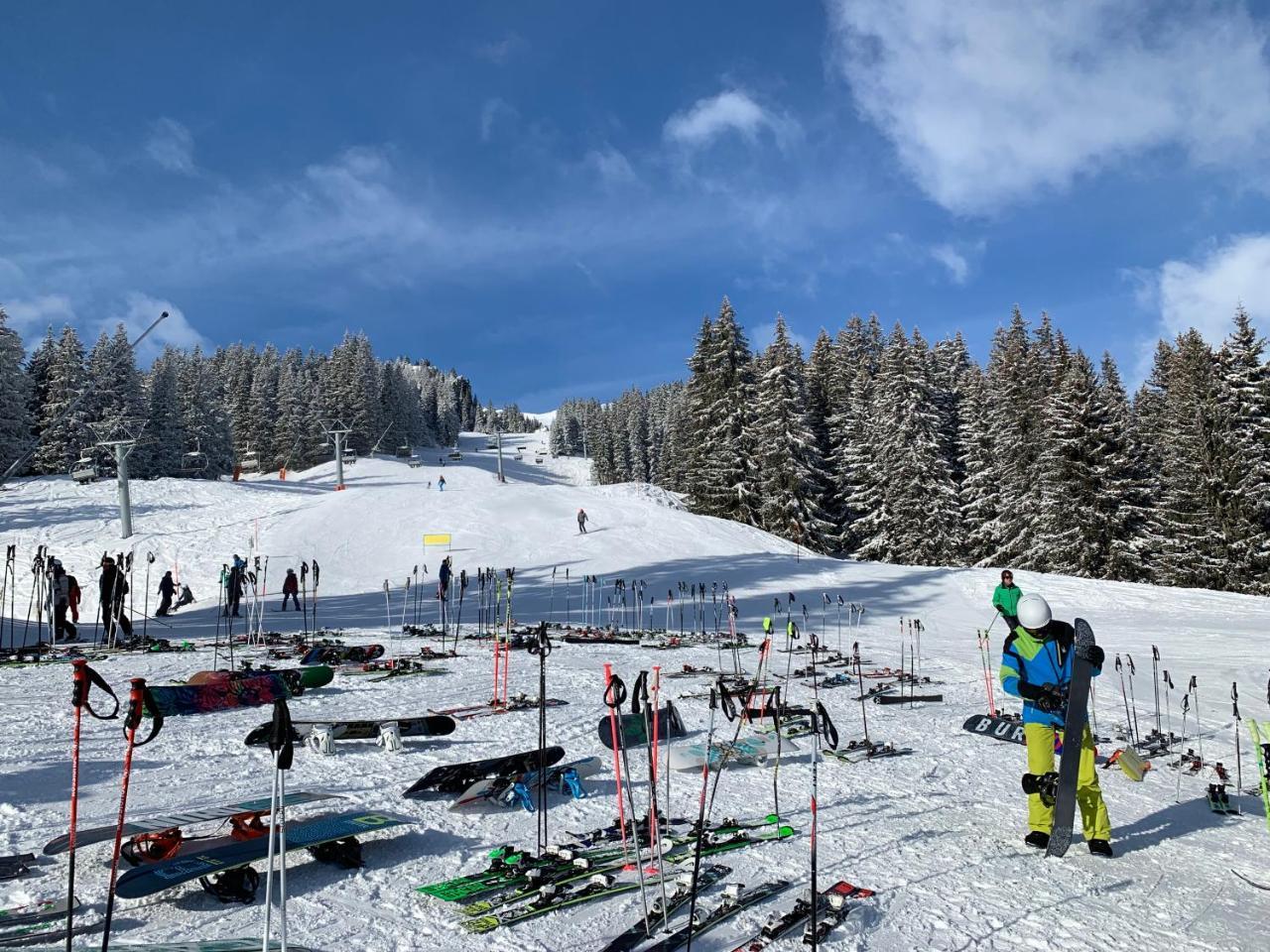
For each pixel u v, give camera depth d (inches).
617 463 4933.6
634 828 168.2
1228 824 260.8
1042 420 1971.0
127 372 2778.1
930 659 700.7
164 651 644.1
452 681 493.0
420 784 248.5
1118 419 1800.0
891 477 2064.5
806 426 2114.9
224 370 4495.6
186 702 362.9
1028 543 1925.4
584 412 6884.8
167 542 1475.1
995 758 345.1
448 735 349.1
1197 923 177.6
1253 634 928.3
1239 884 204.5
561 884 184.4
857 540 2188.7
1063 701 231.6
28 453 716.7
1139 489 1753.2
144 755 301.3
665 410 5068.9
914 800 274.4
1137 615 1100.5
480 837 220.7
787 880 192.5
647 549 1492.4
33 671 522.6
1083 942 165.5
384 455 4124.0
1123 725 448.1
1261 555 1647.4
